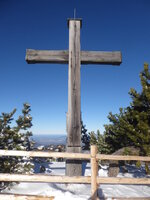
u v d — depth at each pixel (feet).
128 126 29.25
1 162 21.76
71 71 22.86
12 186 21.94
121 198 17.89
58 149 53.01
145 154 27.40
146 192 23.34
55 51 23.65
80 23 24.88
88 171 29.50
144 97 30.27
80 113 22.00
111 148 36.86
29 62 23.97
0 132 22.44
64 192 19.85
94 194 17.25
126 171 34.73
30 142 38.14
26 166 22.58
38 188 21.80
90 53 23.68
